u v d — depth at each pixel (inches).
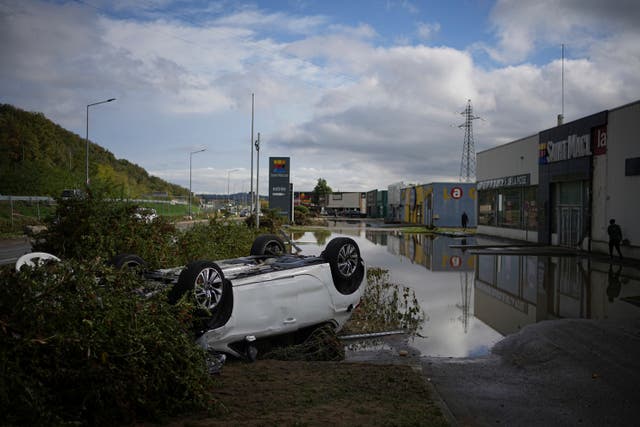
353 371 223.6
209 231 571.5
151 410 161.2
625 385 223.6
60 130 3841.0
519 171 1258.6
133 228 384.8
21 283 147.2
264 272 257.1
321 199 5108.3
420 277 611.2
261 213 1389.0
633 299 458.3
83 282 161.2
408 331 340.5
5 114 3228.3
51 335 143.6
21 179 1966.0
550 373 242.4
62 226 368.2
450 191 2126.0
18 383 129.9
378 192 3996.1
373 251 982.4
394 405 179.2
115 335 158.4
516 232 1299.2
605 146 872.3
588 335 312.8
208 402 169.8
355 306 303.6
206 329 220.5
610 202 860.6
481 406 197.6
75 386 151.5
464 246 1051.9
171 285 221.8
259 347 262.7
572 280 584.7
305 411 170.6
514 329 345.4
